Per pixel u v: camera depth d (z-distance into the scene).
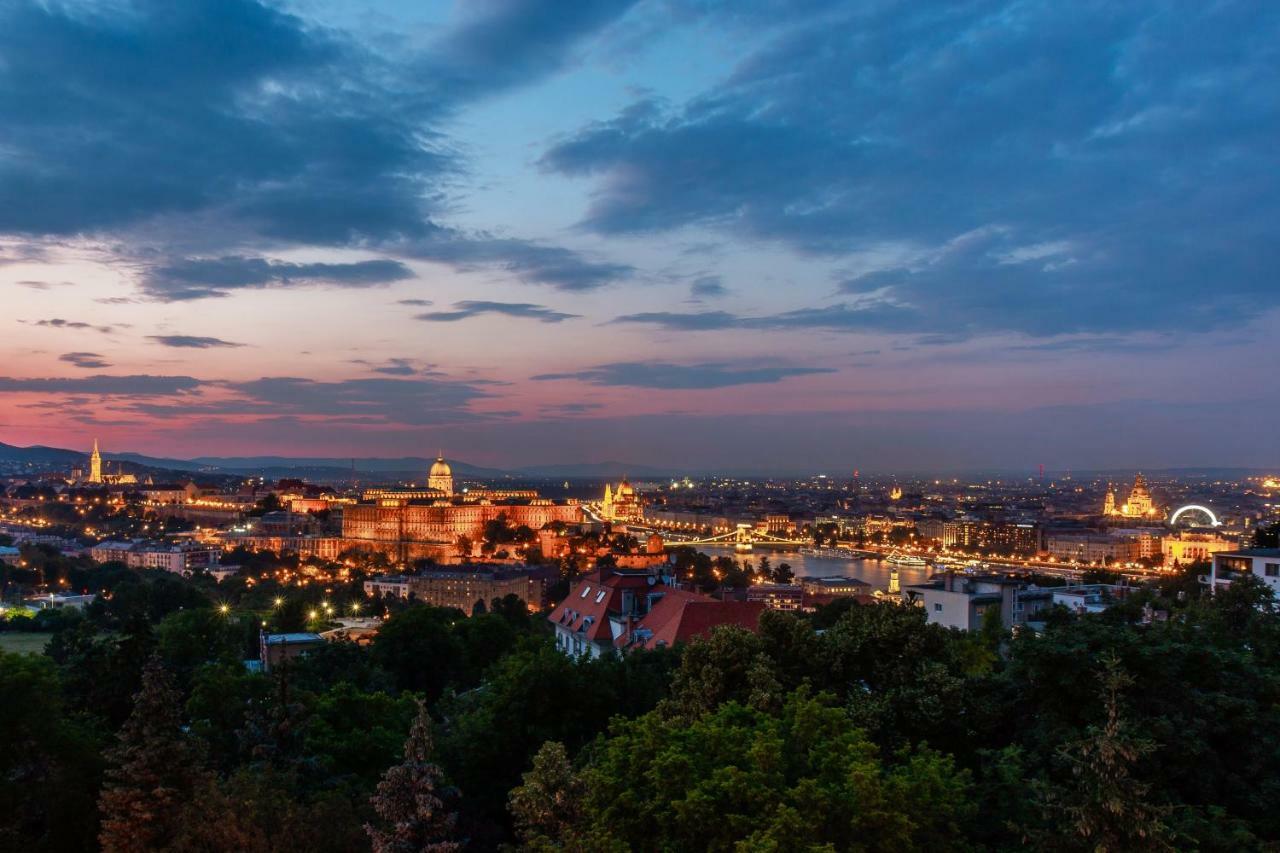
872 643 77.62
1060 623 68.38
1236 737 60.81
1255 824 56.25
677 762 51.81
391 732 103.62
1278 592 190.75
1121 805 46.06
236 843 66.31
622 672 102.19
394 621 179.25
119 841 70.25
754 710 61.81
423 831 60.28
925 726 66.94
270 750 89.62
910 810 49.50
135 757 71.56
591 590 174.88
